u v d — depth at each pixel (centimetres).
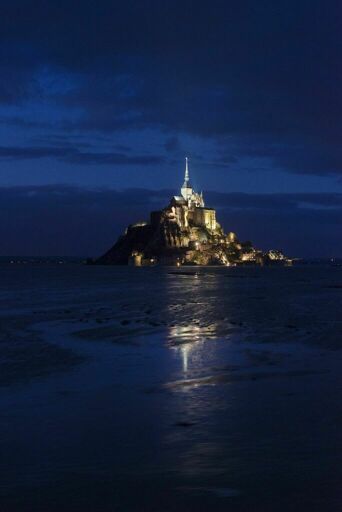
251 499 770
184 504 756
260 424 1143
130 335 2777
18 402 1342
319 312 4234
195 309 4556
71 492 802
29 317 3784
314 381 1595
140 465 909
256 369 1797
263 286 9288
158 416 1210
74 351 2214
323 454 955
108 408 1281
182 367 1842
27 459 941
